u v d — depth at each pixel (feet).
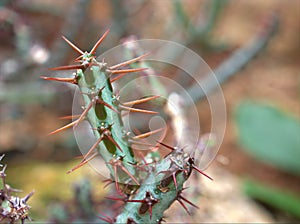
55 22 2.05
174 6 1.73
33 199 1.24
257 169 1.96
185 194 0.97
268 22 1.60
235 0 2.56
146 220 0.59
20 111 1.70
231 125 2.09
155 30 1.91
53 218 1.07
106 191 1.14
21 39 1.31
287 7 2.63
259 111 1.87
